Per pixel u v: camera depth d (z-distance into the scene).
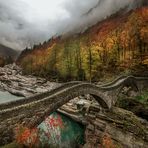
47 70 88.06
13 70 143.62
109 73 55.84
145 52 50.00
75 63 67.38
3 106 14.64
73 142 24.03
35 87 66.25
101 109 32.97
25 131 14.34
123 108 34.12
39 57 118.44
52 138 20.20
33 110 16.88
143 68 47.59
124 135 25.44
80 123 32.84
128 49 55.28
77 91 24.00
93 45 66.81
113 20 146.25
